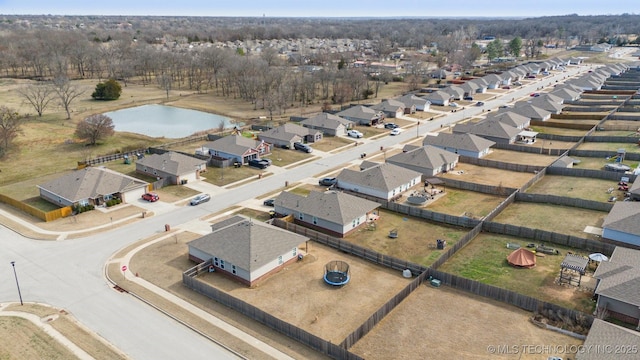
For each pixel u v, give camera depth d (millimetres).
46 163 90875
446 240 57594
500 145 97312
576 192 70312
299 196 64000
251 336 39375
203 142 104750
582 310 42000
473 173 82250
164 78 173750
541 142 99938
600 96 141750
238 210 67188
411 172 75000
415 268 49219
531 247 53938
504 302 43562
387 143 102750
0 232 60312
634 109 120562
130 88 183625
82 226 62000
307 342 38031
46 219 63281
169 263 52094
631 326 39312
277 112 138500
